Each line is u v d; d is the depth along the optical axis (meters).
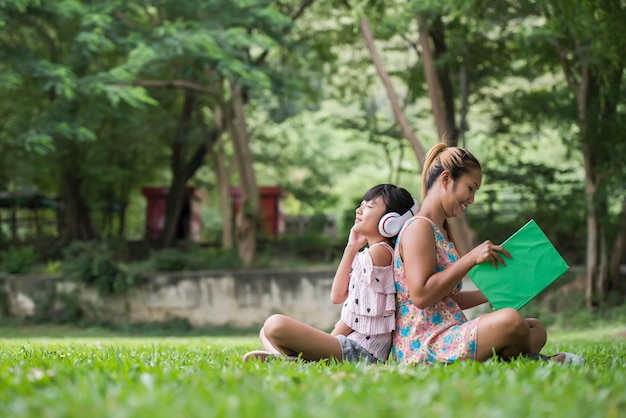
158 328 24.03
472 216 26.80
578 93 19.70
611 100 18.88
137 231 43.12
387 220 4.40
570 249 24.95
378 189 4.54
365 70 27.69
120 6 22.61
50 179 32.91
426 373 3.64
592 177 19.95
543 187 25.20
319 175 36.44
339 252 28.84
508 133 25.48
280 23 23.91
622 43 11.48
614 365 4.27
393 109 22.05
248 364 4.02
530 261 4.14
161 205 34.69
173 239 31.00
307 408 2.55
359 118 27.00
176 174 30.39
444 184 4.41
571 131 22.77
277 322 4.39
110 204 33.00
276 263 26.78
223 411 2.42
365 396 2.84
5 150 27.28
